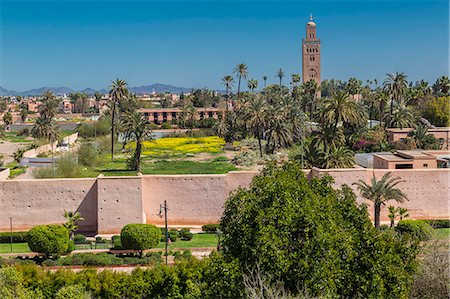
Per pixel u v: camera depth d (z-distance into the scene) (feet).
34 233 118.01
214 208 150.71
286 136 275.39
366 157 219.61
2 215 147.43
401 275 65.31
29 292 86.58
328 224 66.39
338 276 64.13
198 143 379.35
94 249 129.49
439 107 335.88
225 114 452.76
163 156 314.55
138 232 120.57
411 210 151.53
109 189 146.10
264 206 70.85
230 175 151.12
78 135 441.68
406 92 336.49
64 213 145.28
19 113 619.67
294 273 64.95
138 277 93.50
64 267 115.24
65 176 210.59
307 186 73.77
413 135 272.72
